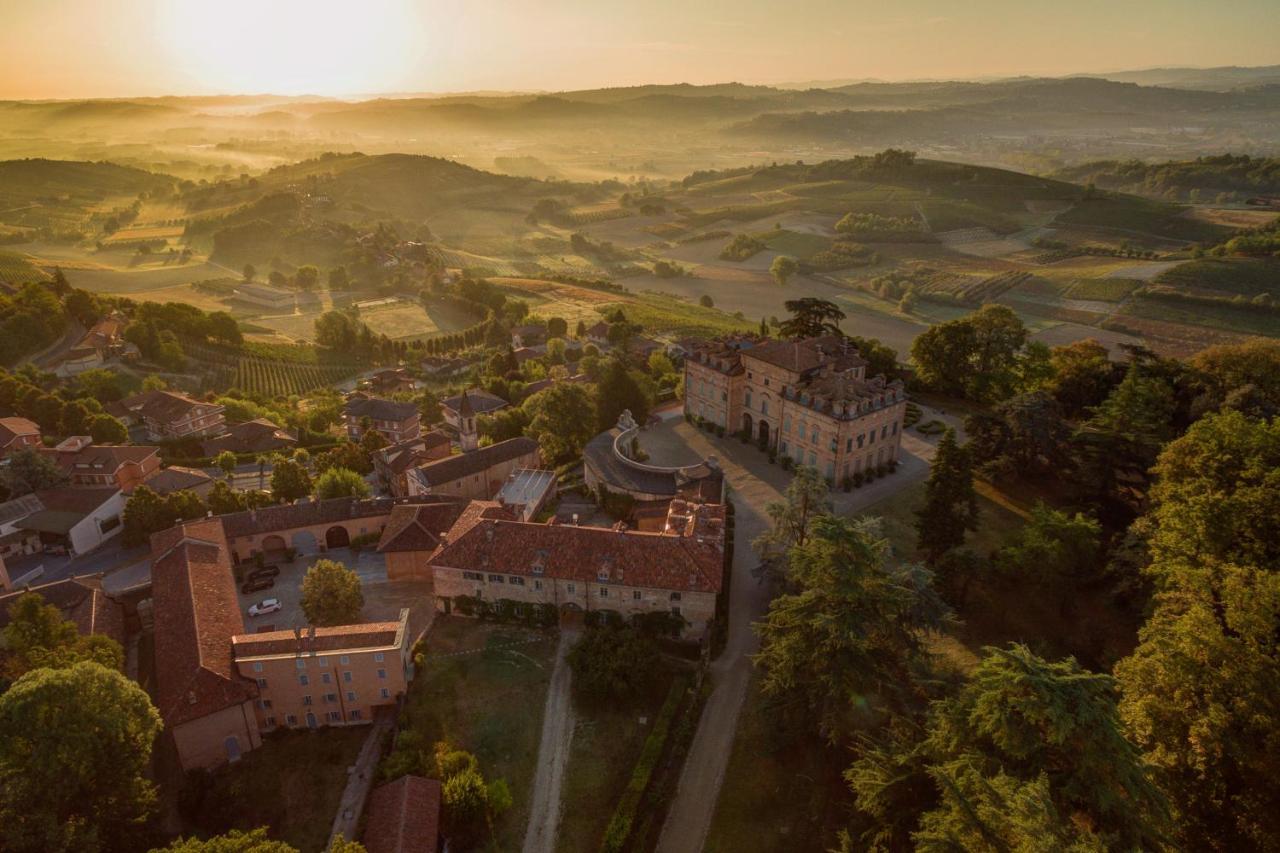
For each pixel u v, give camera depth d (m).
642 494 107.00
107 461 129.62
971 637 77.88
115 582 102.12
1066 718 41.97
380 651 73.12
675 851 60.31
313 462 154.12
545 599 85.25
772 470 118.19
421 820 60.53
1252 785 49.03
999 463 103.88
